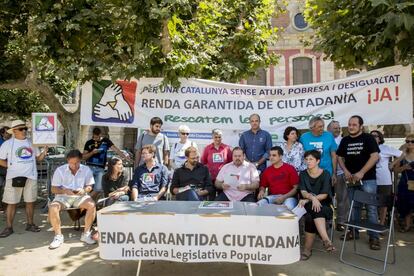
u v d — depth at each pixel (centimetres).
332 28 766
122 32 748
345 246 616
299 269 513
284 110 774
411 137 713
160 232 432
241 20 1034
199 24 814
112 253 434
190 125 784
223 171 657
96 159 833
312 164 570
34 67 947
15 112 1786
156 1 695
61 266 525
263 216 422
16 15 834
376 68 815
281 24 3148
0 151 677
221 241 427
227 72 951
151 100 787
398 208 711
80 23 748
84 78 754
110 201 640
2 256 563
